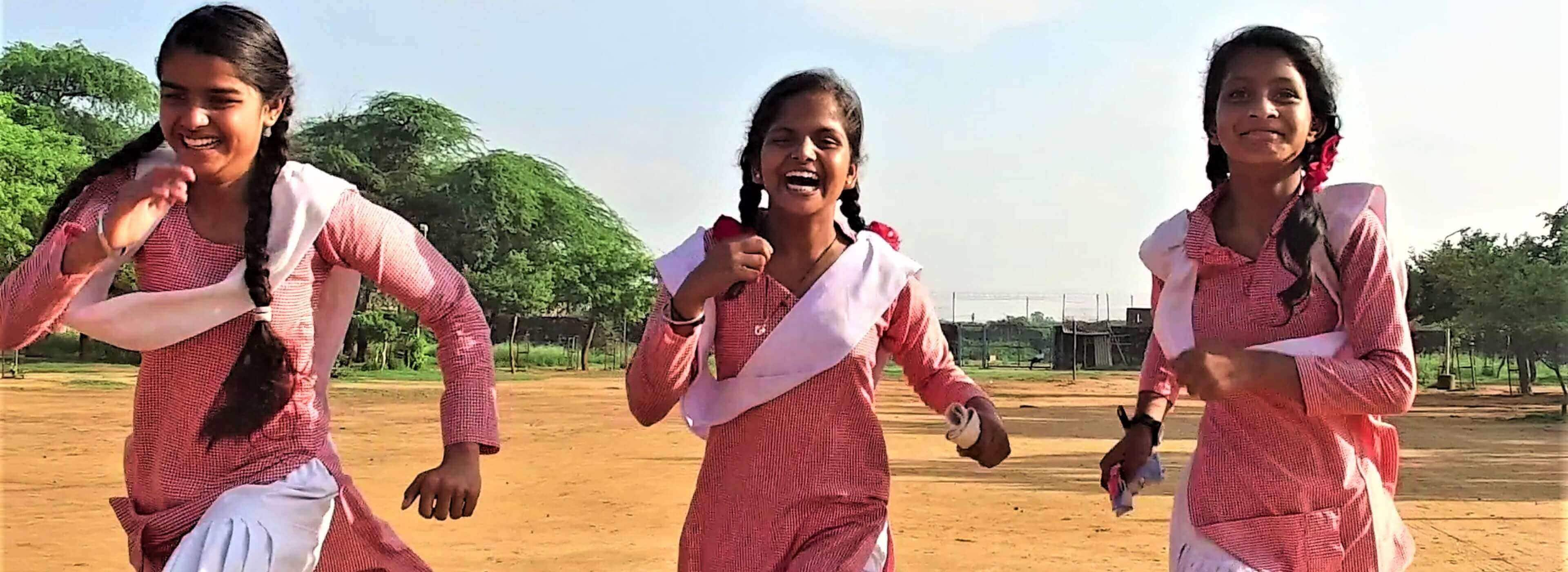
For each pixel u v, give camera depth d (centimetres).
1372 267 351
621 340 5566
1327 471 355
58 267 327
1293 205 358
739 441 377
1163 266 381
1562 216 3544
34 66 5278
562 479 1462
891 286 379
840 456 372
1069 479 1462
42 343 4469
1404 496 1346
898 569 915
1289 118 355
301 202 350
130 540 361
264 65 348
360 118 5772
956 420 368
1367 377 338
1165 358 401
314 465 358
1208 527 364
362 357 4491
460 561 941
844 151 379
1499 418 2698
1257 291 362
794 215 379
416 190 5609
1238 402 364
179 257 350
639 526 1108
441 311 378
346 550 369
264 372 346
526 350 5506
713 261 350
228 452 351
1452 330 4106
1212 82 376
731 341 378
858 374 375
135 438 359
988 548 996
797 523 368
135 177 362
